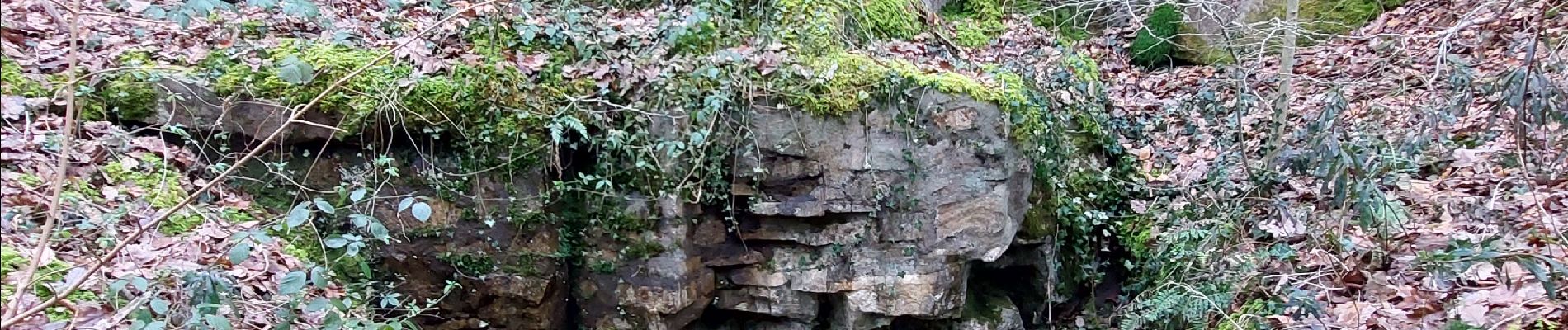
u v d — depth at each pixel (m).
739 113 4.25
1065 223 5.14
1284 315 3.72
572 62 4.39
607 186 4.34
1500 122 4.73
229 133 3.89
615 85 4.31
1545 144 4.18
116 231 3.14
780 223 4.52
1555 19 5.68
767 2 4.77
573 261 4.50
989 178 4.47
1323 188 3.67
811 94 4.27
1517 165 4.15
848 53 4.62
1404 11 7.08
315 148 4.05
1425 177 4.70
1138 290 4.93
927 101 4.35
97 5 4.19
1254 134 5.59
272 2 3.54
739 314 4.84
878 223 4.48
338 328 2.50
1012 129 4.54
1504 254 2.91
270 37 4.21
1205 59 7.45
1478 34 6.04
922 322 4.85
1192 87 6.83
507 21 4.48
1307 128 4.24
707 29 4.52
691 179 4.31
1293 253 3.98
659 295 4.44
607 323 4.55
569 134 4.27
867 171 4.38
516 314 4.33
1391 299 3.62
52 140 3.33
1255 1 7.48
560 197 4.35
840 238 4.52
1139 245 5.07
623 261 4.46
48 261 2.82
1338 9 7.54
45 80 3.68
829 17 4.69
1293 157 3.91
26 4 4.01
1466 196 4.25
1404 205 4.30
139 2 4.34
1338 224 4.11
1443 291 3.50
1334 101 3.84
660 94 4.20
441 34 4.40
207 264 3.17
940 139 4.39
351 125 3.94
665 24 4.46
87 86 3.67
